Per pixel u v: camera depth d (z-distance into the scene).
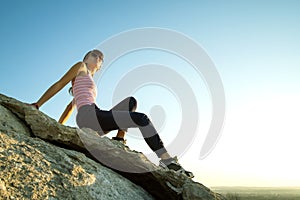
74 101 2.60
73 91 2.46
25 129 2.04
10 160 1.68
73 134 2.07
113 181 1.98
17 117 2.09
